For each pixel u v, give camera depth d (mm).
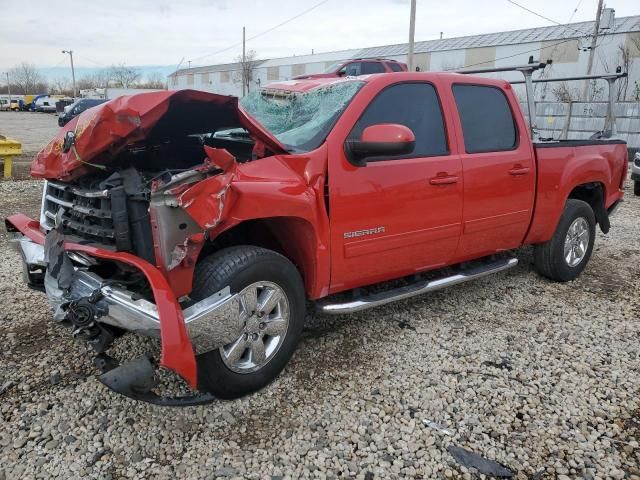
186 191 2756
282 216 3242
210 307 2924
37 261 3523
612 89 6254
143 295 3018
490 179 4379
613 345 4113
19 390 3350
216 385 3102
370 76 3895
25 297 4773
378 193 3688
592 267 6082
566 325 4453
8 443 2877
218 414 3145
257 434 2990
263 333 3277
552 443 2979
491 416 3199
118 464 2742
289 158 3404
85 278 2992
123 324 2750
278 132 3902
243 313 3109
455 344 4070
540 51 37688
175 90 2957
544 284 5441
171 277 2881
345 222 3566
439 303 4855
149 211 2842
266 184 3152
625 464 2834
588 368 3758
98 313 2809
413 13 21594
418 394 3395
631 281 5625
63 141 3332
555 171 4949
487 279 5539
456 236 4262
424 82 4066
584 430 3092
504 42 39469
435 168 3988
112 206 2893
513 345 4074
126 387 2725
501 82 4676
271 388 3410
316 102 3934
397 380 3547
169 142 3977
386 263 3895
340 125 3559
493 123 4535
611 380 3619
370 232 3703
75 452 2818
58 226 3342
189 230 2863
